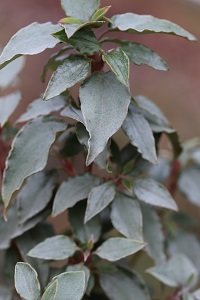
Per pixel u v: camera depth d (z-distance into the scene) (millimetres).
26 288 416
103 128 426
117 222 493
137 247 477
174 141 548
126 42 475
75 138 505
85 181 500
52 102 499
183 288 558
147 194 505
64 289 416
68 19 456
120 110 431
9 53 441
